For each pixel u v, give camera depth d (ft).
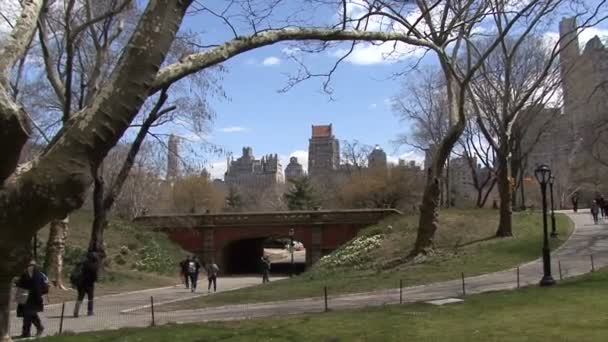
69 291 98.53
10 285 15.72
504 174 125.80
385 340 37.06
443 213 160.66
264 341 38.37
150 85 16.48
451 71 97.09
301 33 26.23
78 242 148.25
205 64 22.77
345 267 125.08
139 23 16.63
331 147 469.98
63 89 88.84
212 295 90.99
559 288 60.29
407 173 300.40
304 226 210.18
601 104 167.12
